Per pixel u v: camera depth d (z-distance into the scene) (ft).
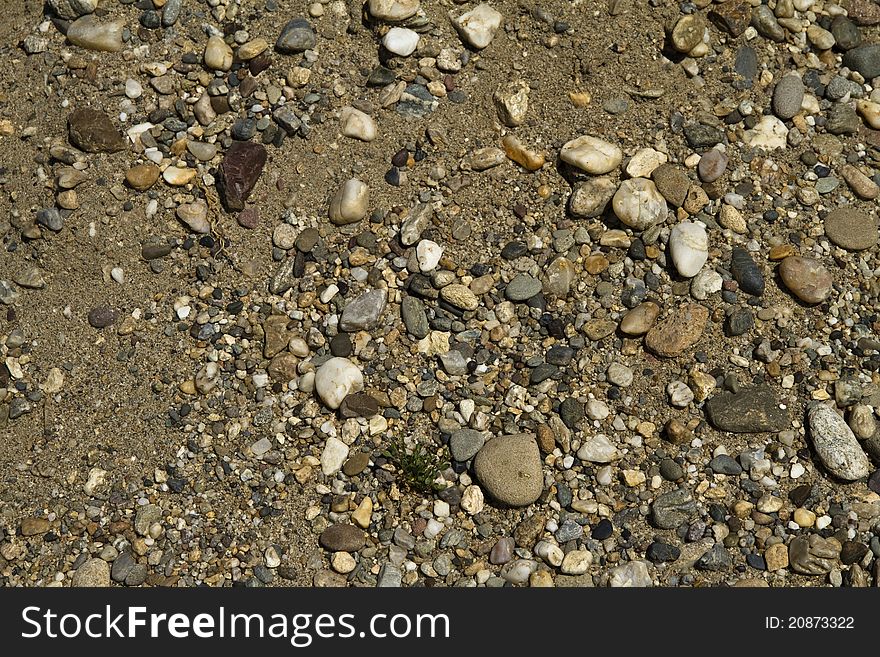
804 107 4.74
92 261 4.63
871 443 4.45
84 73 4.72
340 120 4.68
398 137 4.69
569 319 4.55
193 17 4.75
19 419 4.57
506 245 4.61
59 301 4.63
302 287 4.58
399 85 4.71
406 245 4.60
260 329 4.56
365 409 4.47
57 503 4.49
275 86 4.70
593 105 4.71
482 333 4.55
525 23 4.76
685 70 4.75
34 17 4.83
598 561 4.40
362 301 4.54
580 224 4.63
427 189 4.66
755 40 4.79
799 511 4.42
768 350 4.52
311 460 4.47
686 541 4.41
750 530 4.42
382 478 4.46
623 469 4.45
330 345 4.54
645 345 4.53
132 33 4.75
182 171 4.64
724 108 4.72
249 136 4.66
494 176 4.67
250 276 4.60
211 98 4.69
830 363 4.52
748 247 4.60
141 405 4.53
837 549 4.38
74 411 4.55
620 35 4.76
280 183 4.65
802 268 4.56
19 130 4.72
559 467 4.46
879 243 4.64
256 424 4.50
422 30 4.74
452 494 4.43
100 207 4.64
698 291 4.56
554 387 4.51
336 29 4.75
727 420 4.46
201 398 4.52
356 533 4.42
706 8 4.79
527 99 4.71
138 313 4.60
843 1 4.84
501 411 4.49
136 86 4.70
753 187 4.66
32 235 4.64
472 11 4.75
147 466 4.49
